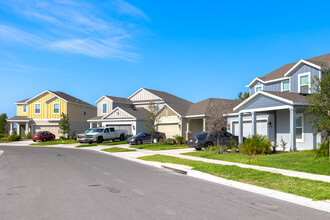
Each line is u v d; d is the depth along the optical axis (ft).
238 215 20.72
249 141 59.98
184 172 43.88
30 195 26.76
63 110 148.77
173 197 26.17
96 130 117.19
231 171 39.96
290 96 60.03
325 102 44.93
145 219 19.58
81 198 25.52
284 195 27.17
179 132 106.01
